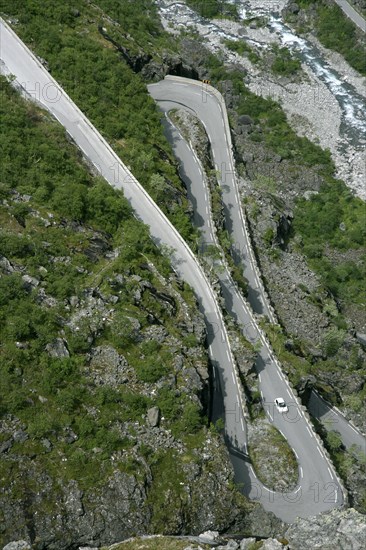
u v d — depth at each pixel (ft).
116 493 266.57
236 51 629.92
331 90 604.08
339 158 542.57
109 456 273.95
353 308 449.48
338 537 241.76
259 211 460.14
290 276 436.76
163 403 291.79
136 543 252.83
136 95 468.34
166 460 281.54
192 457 284.20
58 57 457.68
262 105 569.23
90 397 286.87
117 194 382.01
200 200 438.40
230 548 245.86
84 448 273.54
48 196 359.25
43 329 295.48
